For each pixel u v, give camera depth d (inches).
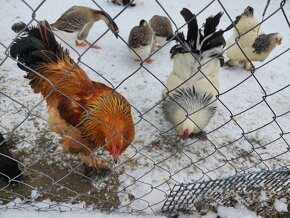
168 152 148.8
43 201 122.0
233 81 193.0
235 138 158.4
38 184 128.4
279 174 118.8
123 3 247.8
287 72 202.4
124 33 222.8
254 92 186.5
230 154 150.2
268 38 175.6
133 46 184.2
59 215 112.0
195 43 142.0
